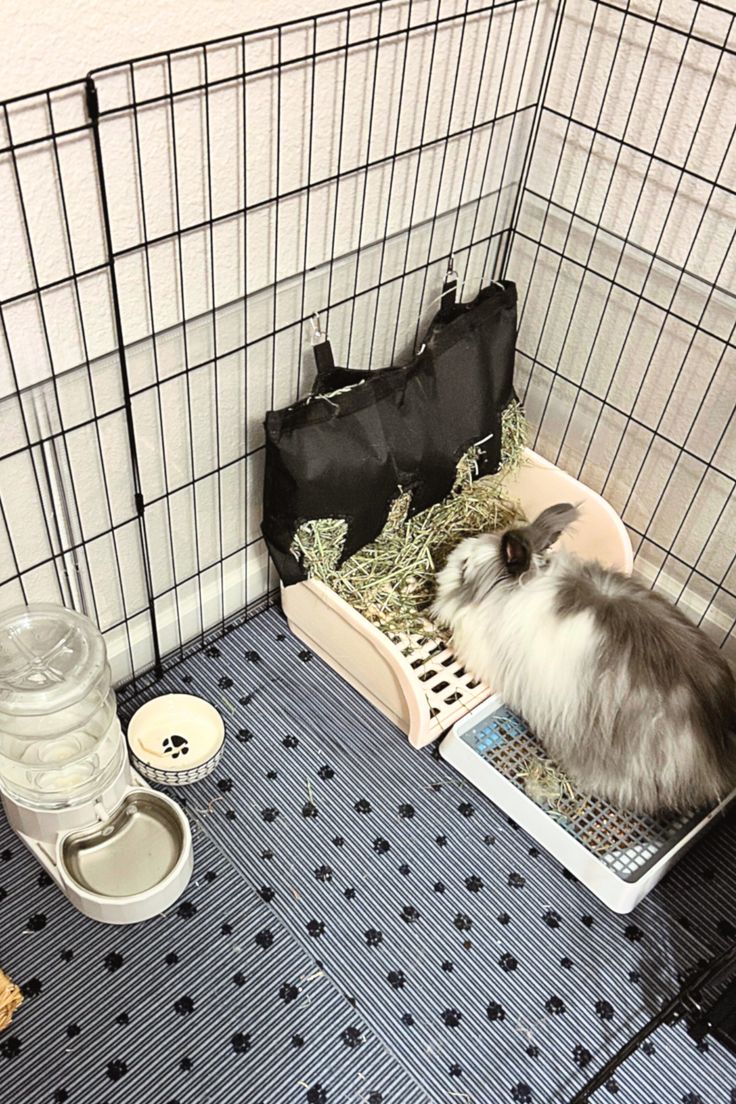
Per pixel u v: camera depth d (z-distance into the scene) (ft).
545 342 8.25
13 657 6.28
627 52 6.56
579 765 6.79
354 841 6.76
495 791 6.96
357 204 6.54
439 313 7.39
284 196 6.00
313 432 6.57
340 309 7.06
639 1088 5.82
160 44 4.88
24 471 5.82
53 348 5.46
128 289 5.57
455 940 6.34
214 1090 5.63
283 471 6.59
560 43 6.88
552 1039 5.97
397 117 6.33
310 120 5.81
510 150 7.39
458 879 6.63
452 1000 6.07
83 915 6.26
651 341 7.45
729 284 6.76
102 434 6.06
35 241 5.00
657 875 6.57
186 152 5.32
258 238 6.06
